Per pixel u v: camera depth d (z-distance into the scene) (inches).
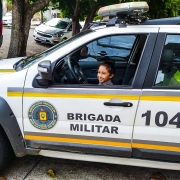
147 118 95.9
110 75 110.1
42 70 95.1
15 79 103.6
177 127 94.9
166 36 97.1
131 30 99.6
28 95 102.1
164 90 95.2
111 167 126.7
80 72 118.0
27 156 132.9
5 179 114.1
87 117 99.7
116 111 97.3
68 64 110.3
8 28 808.9
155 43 97.3
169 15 519.2
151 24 100.5
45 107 101.6
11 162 126.9
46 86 101.0
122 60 141.9
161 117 95.0
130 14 101.5
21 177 116.3
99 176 119.4
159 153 98.1
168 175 122.4
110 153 101.8
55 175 117.7
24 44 279.7
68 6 528.7
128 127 97.8
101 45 140.7
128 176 120.6
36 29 580.4
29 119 103.9
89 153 104.4
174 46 96.7
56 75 104.7
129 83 104.1
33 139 106.1
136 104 95.9
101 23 115.9
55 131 103.3
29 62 113.8
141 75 96.7
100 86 99.3
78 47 102.6
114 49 142.1
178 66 97.0
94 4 407.2
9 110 103.3
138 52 118.1
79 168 124.7
